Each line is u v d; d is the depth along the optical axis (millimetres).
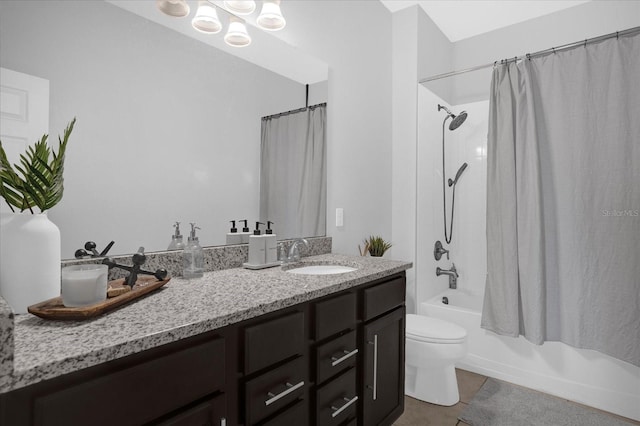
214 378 827
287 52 1818
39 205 875
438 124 2879
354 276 1363
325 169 2066
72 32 1087
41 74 1022
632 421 1824
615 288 1895
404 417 1861
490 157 2303
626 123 1894
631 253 1863
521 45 2807
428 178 2729
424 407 1958
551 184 2107
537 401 2010
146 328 733
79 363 593
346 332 1324
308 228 1966
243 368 918
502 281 2197
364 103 2398
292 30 1839
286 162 1836
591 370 1983
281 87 1793
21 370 530
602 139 1950
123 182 1213
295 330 1065
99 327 736
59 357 581
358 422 1410
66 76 1074
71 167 1089
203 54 1449
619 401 1889
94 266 884
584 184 1990
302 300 1074
